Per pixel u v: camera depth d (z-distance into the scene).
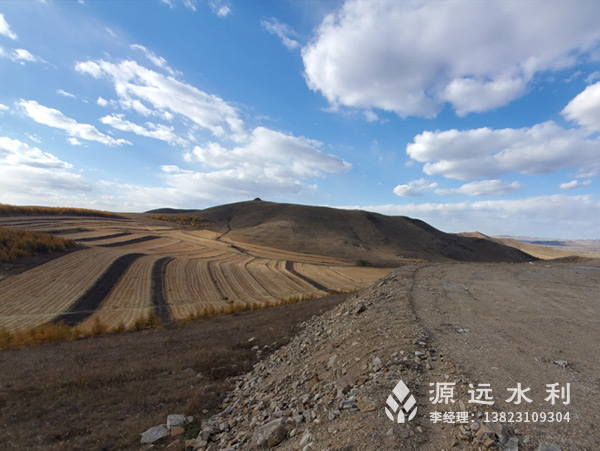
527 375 5.76
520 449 3.81
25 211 88.81
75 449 6.78
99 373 11.28
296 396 7.30
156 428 7.46
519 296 12.43
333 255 110.19
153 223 120.50
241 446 5.88
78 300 39.72
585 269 19.41
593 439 3.90
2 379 11.30
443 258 139.75
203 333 18.81
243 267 70.25
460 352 6.91
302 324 17.52
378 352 7.53
